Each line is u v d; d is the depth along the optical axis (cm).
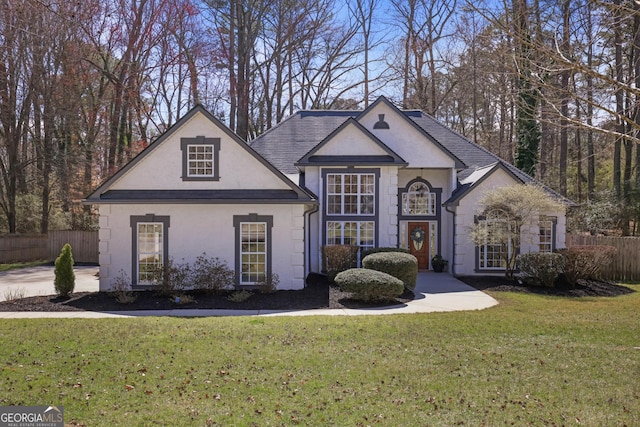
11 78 3086
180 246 1706
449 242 2214
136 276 1698
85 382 764
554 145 3456
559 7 891
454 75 3506
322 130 2423
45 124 3158
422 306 1459
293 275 1722
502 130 3331
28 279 2220
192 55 3462
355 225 2081
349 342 998
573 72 734
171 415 647
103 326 1148
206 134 1728
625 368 841
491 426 617
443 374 807
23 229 3447
